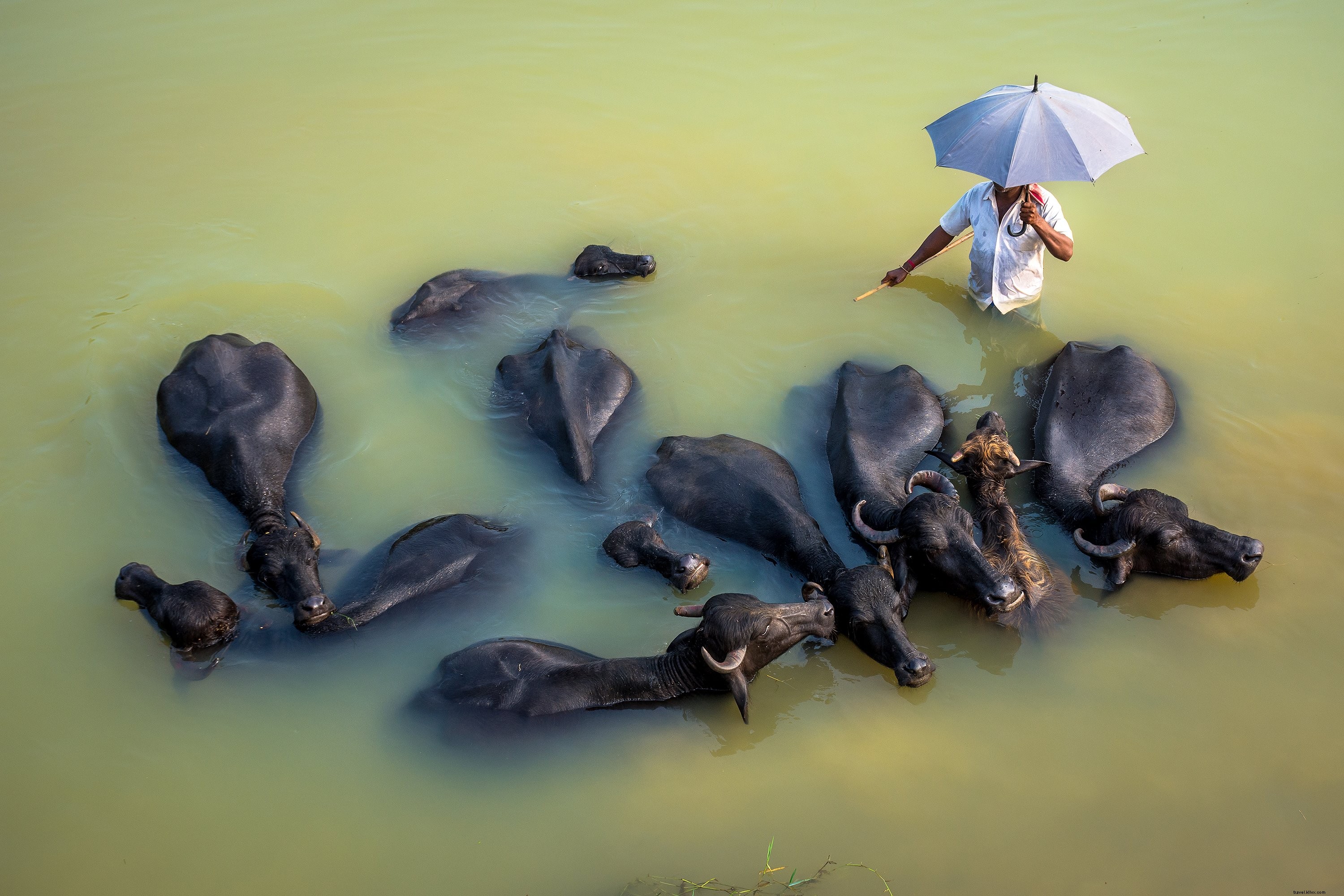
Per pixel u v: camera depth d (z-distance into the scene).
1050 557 6.90
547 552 7.13
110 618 6.67
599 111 12.30
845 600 6.27
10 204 10.90
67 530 7.28
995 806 5.48
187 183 11.25
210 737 5.98
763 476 7.32
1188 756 5.66
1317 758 5.60
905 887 5.09
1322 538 6.84
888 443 7.66
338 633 6.40
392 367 8.85
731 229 10.44
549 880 5.25
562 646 6.47
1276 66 12.12
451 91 12.77
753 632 5.82
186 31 14.17
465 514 7.32
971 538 6.42
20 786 5.71
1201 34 12.84
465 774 5.74
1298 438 7.64
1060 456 7.39
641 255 9.84
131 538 7.21
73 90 12.88
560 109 12.38
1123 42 12.79
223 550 7.14
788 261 9.98
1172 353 8.55
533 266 10.07
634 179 11.20
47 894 5.23
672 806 5.58
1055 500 7.17
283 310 9.51
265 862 5.36
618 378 8.45
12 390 8.52
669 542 7.22
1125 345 8.64
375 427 8.23
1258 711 5.88
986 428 7.12
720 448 7.67
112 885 5.27
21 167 11.48
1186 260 9.54
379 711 6.09
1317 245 9.60
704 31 13.78
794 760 5.80
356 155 11.70
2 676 6.31
